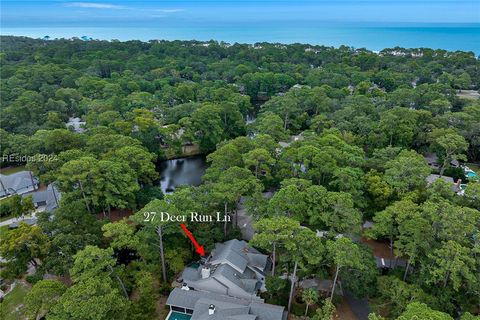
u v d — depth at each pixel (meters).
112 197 58.75
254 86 148.88
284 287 45.53
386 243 57.59
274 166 70.12
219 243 54.75
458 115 87.31
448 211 43.19
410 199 51.12
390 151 68.31
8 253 45.12
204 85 143.25
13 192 74.25
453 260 38.06
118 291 39.81
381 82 152.25
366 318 43.41
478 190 51.03
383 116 89.00
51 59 171.38
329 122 92.56
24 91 121.69
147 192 68.38
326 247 42.38
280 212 48.19
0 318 44.09
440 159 79.06
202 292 45.31
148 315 41.75
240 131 105.31
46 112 108.06
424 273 41.53
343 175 55.72
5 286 49.97
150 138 89.50
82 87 132.50
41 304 37.41
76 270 39.12
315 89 116.94
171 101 128.50
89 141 73.25
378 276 44.56
